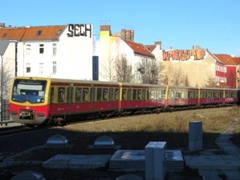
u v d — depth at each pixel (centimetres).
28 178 900
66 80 2844
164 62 10906
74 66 7300
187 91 5691
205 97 6406
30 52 7394
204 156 1445
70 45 7319
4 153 1532
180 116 3834
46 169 1213
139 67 8469
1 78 6391
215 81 10462
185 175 1132
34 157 1421
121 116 3912
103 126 2720
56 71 7262
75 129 2512
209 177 1120
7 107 3108
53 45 7281
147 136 2062
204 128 2705
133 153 1350
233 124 3084
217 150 1634
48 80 2634
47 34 7369
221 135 2289
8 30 7788
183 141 1886
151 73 8725
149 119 3366
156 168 1003
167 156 1262
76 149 1595
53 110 2673
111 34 8675
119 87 3741
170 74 10769
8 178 1077
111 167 1203
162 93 4872
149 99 4456
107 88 3497
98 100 3325
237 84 12712
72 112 2912
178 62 10819
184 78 10700
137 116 3928
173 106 5253
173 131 2325
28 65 7400
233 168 1232
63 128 2580
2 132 2267
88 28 7294
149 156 1010
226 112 5078
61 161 1282
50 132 2306
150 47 10469
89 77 7344
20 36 7512
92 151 1544
